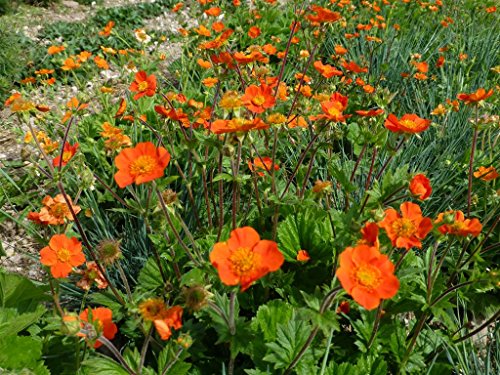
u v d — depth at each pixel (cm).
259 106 35
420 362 36
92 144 57
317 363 34
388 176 35
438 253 48
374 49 86
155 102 70
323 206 50
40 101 80
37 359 33
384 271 24
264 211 42
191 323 35
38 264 50
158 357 34
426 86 78
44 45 106
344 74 67
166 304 33
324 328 25
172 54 105
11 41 99
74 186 53
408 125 35
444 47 83
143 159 28
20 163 61
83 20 129
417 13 107
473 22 102
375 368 34
